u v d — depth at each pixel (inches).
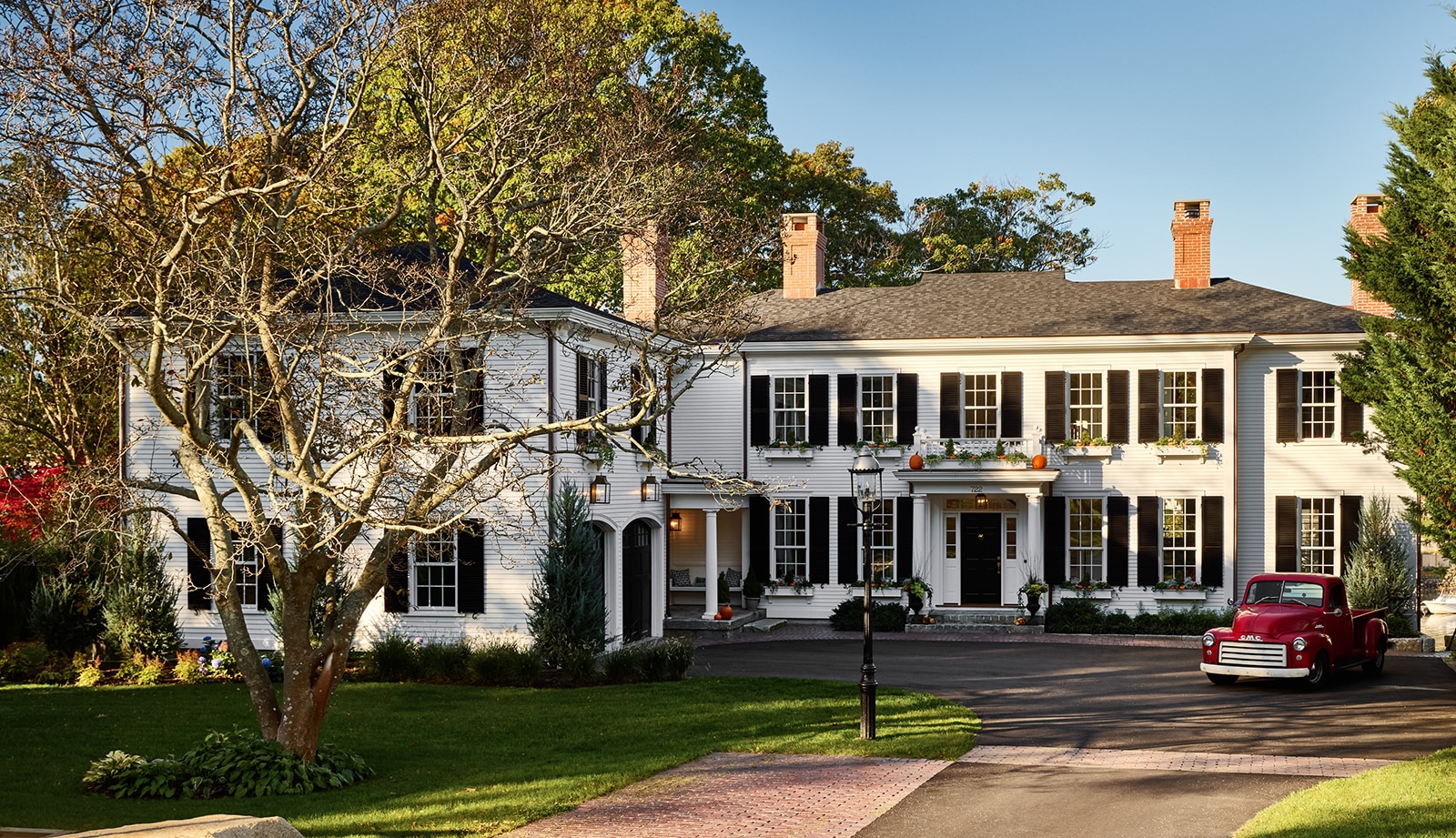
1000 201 2282.2
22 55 549.3
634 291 1175.0
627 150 682.8
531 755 618.8
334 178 626.8
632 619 1095.6
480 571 940.0
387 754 621.9
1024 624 1208.2
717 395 1321.4
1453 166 639.1
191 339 574.9
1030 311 1301.7
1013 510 1279.5
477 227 684.1
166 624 934.4
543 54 674.2
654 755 612.4
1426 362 687.1
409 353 556.7
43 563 1000.9
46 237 664.4
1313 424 1211.9
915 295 1375.5
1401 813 448.8
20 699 812.0
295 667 553.3
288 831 357.1
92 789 534.9
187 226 534.0
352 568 940.0
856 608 1235.2
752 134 1593.3
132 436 989.8
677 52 1433.3
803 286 1416.1
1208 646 844.0
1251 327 1214.3
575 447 952.9
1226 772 565.3
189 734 676.7
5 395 1130.7
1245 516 1224.8
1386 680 876.6
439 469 573.6
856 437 1289.4
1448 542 685.9
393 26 601.6
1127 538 1226.6
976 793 529.0
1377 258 714.2
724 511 1354.6
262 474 954.7
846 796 523.2
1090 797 518.9
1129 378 1235.2
